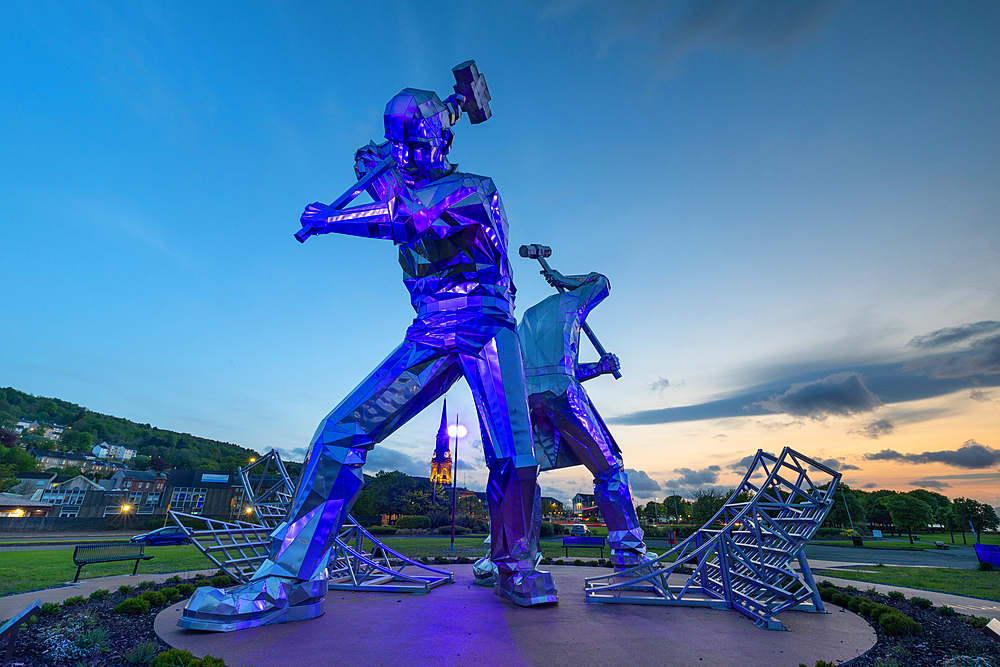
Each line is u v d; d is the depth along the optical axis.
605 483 13.80
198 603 7.60
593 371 15.11
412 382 9.45
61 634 7.06
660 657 6.46
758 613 8.63
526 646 6.87
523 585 9.70
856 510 70.69
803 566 9.79
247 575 11.15
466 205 8.98
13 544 33.25
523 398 9.71
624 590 11.59
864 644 7.29
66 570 15.85
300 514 8.52
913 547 38.34
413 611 9.08
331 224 8.65
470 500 82.88
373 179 9.41
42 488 90.88
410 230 8.59
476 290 10.05
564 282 14.97
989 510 87.56
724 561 10.07
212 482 89.62
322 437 8.81
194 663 5.32
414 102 9.36
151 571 15.77
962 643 7.46
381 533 50.25
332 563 12.45
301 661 6.12
